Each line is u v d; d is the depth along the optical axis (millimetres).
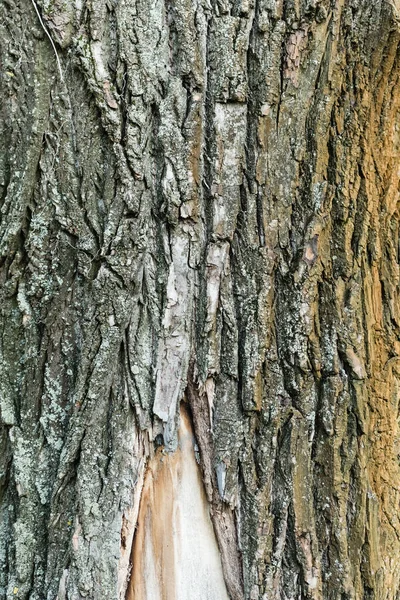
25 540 774
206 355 809
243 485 813
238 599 813
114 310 781
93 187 798
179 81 803
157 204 802
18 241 800
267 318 821
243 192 825
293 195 843
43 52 793
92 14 782
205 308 808
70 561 755
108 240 786
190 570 808
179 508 812
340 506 833
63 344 800
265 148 826
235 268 824
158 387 793
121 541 772
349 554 833
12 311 806
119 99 789
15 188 797
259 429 820
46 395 799
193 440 824
